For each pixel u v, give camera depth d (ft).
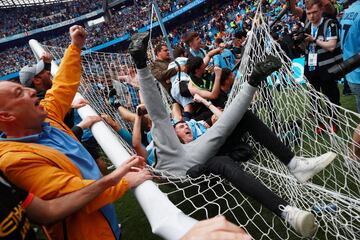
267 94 9.48
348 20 9.33
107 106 13.20
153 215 2.98
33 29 118.21
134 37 6.40
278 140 7.79
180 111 13.05
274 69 6.98
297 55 14.07
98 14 122.52
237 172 7.07
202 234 1.99
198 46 17.15
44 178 4.03
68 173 4.28
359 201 7.31
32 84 8.59
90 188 4.01
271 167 9.41
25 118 4.61
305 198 7.68
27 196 3.73
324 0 12.19
